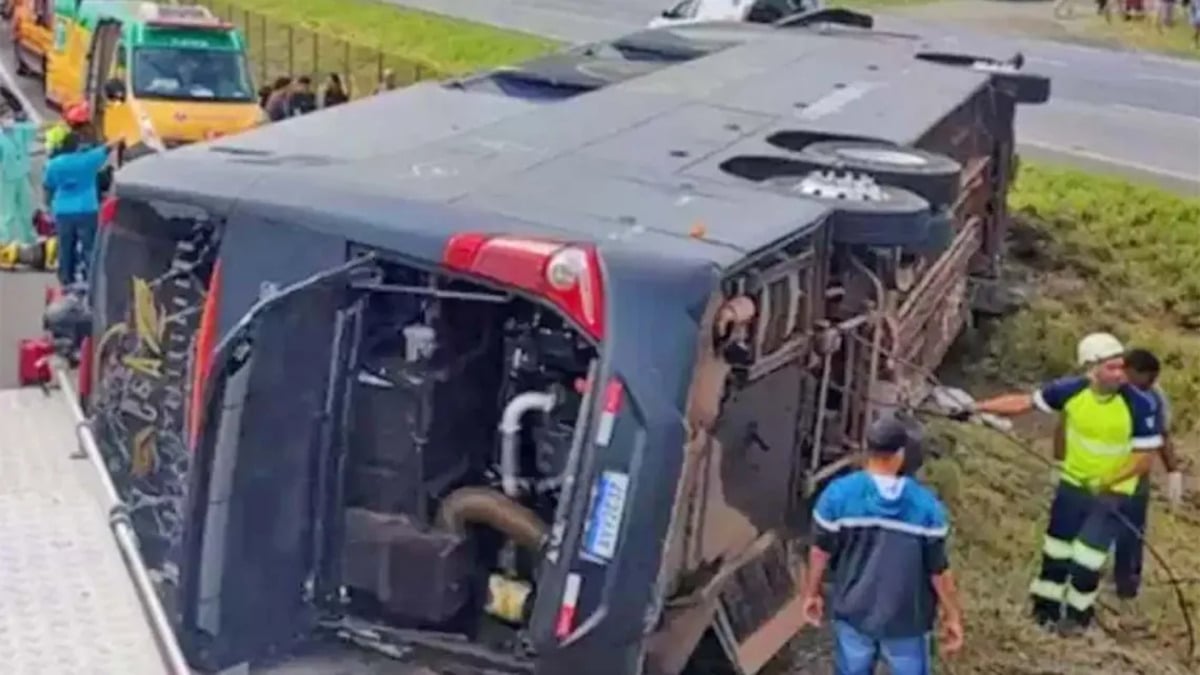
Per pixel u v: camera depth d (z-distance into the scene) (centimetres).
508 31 3247
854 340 774
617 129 822
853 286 770
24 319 1120
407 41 3116
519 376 650
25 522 664
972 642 859
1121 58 3186
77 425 755
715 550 663
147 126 1833
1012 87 1242
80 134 1303
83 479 718
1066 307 1471
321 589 657
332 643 666
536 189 680
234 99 1906
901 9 3897
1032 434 1191
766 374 676
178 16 1975
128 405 739
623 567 582
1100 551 877
